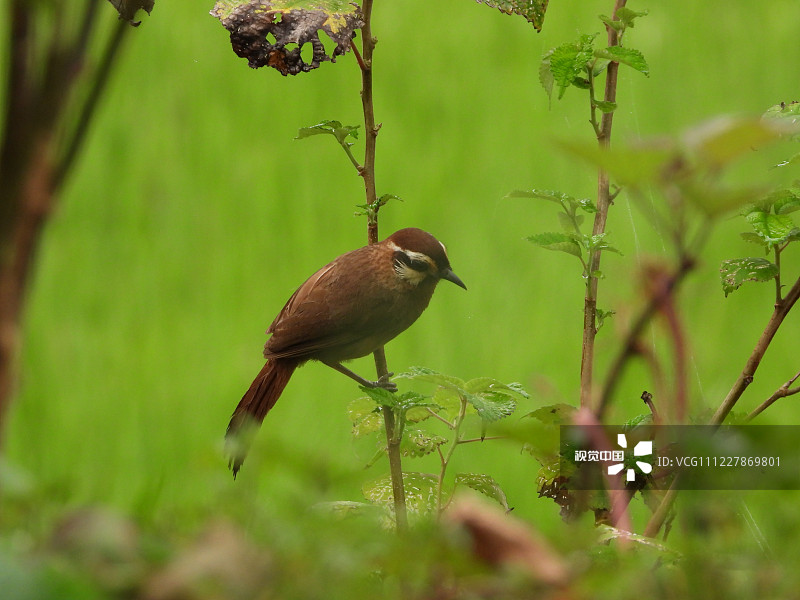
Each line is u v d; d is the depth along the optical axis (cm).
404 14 2919
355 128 645
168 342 1822
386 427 620
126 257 2055
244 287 1986
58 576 224
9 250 268
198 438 1576
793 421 1592
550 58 631
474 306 1886
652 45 2745
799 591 277
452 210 2145
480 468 1497
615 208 2108
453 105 2508
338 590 254
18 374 273
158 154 2344
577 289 1925
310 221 2161
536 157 2278
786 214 570
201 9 2717
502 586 273
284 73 560
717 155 254
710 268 1908
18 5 268
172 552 252
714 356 1712
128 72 2550
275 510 282
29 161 269
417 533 282
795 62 2681
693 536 317
